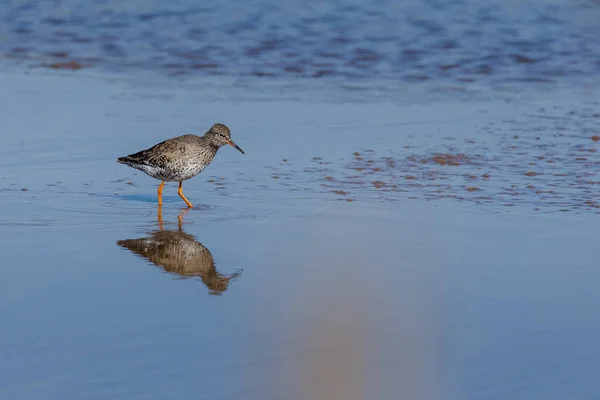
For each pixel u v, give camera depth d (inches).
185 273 483.8
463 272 488.1
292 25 1224.2
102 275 479.5
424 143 772.0
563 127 825.5
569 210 597.6
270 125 824.9
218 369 373.4
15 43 1135.6
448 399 354.0
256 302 443.8
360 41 1160.2
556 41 1165.7
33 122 811.4
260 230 560.7
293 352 388.8
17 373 369.7
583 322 421.4
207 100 908.6
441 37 1179.3
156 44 1143.6
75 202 616.4
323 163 714.8
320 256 511.8
